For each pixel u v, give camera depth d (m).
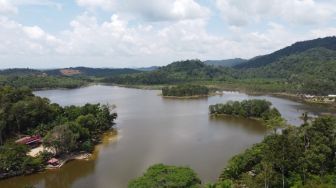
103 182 143.25
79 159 173.88
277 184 122.81
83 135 192.75
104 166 163.25
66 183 143.00
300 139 150.12
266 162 127.38
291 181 123.81
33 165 156.25
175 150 188.38
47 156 165.88
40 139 197.50
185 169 115.69
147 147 195.38
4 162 149.00
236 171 137.38
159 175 110.25
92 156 179.12
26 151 162.12
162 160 170.75
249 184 122.69
